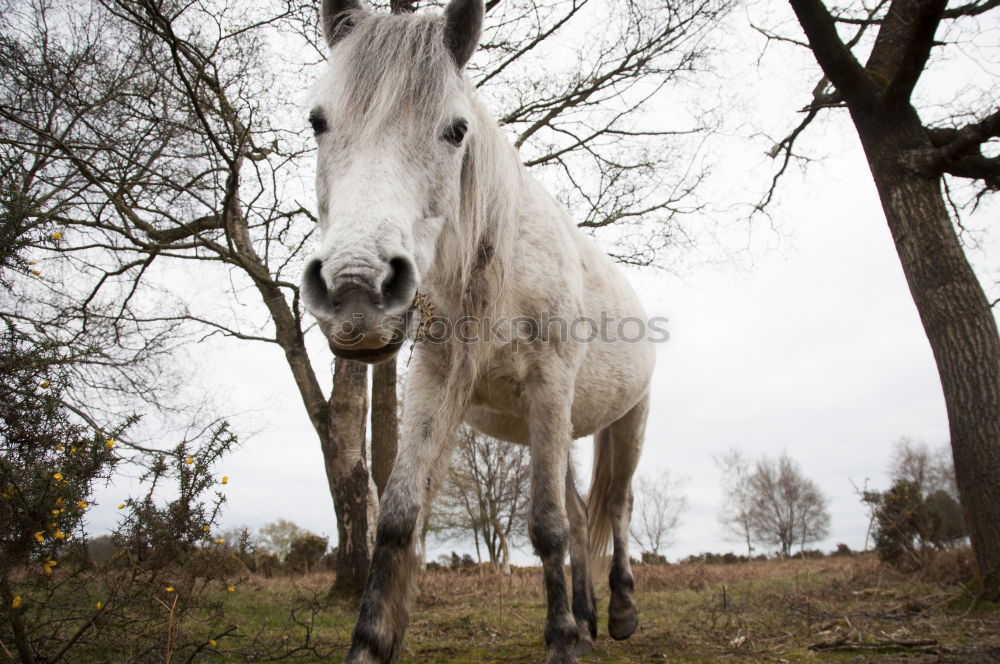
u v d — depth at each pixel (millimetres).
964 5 6082
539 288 2762
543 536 2510
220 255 6891
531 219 2896
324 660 3072
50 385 2342
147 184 6352
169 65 5980
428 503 2482
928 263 5035
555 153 8461
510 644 3557
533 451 2688
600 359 3459
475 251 2467
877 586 5812
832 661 2887
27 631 2262
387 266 1733
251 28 6078
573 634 2389
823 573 9664
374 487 6688
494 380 2787
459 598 6602
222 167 6816
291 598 6148
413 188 1997
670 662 3084
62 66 5672
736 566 15156
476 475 20359
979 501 4508
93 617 2195
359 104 2047
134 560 2307
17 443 2223
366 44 2154
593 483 4488
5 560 1957
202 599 2506
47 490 2029
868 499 7969
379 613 2105
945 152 5055
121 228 6656
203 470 2436
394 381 7387
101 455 2238
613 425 4398
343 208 1826
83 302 6578
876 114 5426
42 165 5602
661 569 10305
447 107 2143
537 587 7496
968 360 4742
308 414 7109
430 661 3064
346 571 6316
